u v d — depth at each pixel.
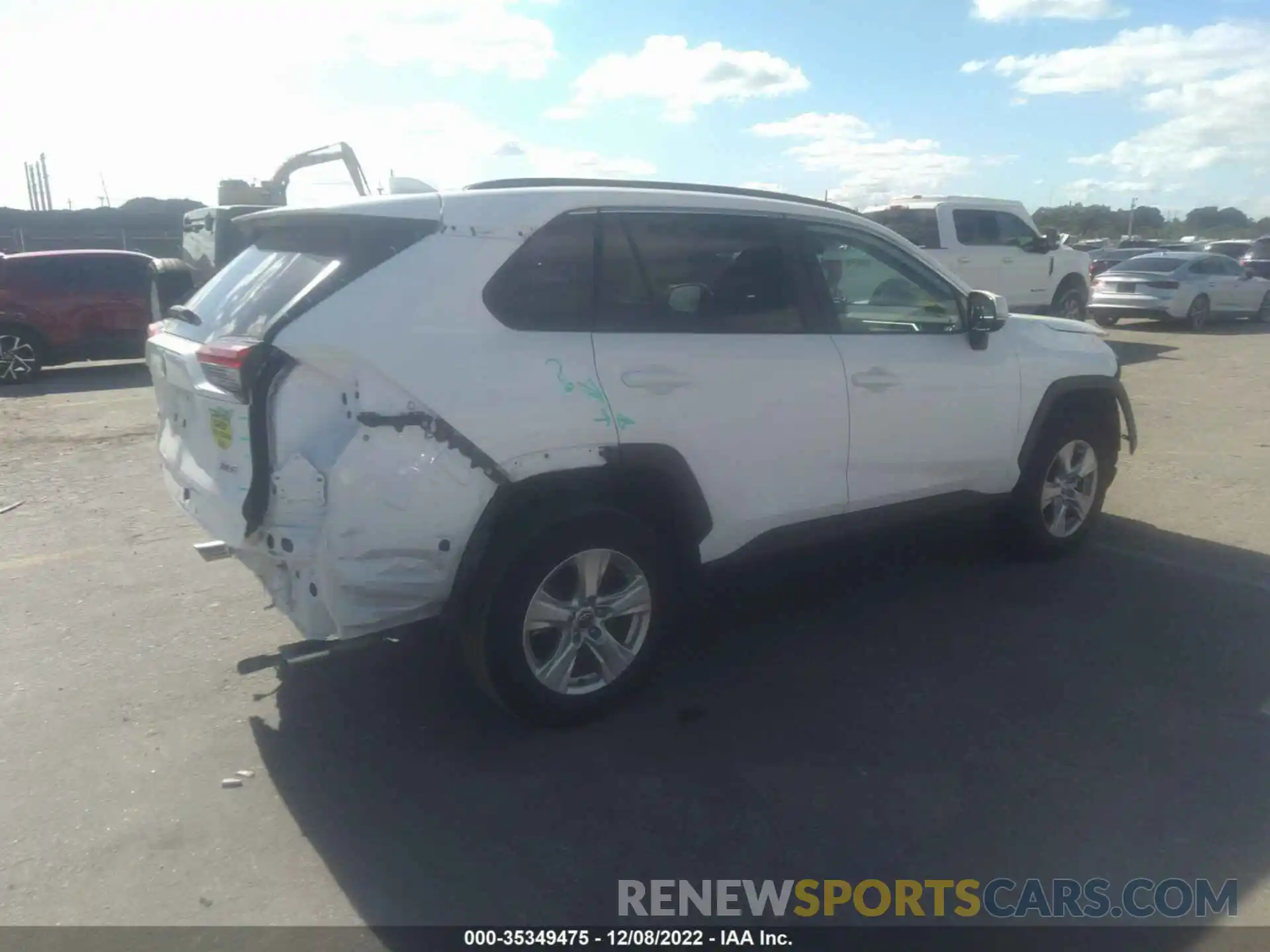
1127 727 4.14
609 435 3.99
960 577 5.82
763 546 4.65
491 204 3.92
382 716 4.32
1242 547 6.35
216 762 3.97
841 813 3.58
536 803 3.67
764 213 4.61
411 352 3.60
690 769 3.87
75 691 4.57
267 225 4.21
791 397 4.53
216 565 6.25
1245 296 20.62
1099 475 6.15
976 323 5.30
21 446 9.78
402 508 3.61
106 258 14.72
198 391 3.90
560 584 4.09
